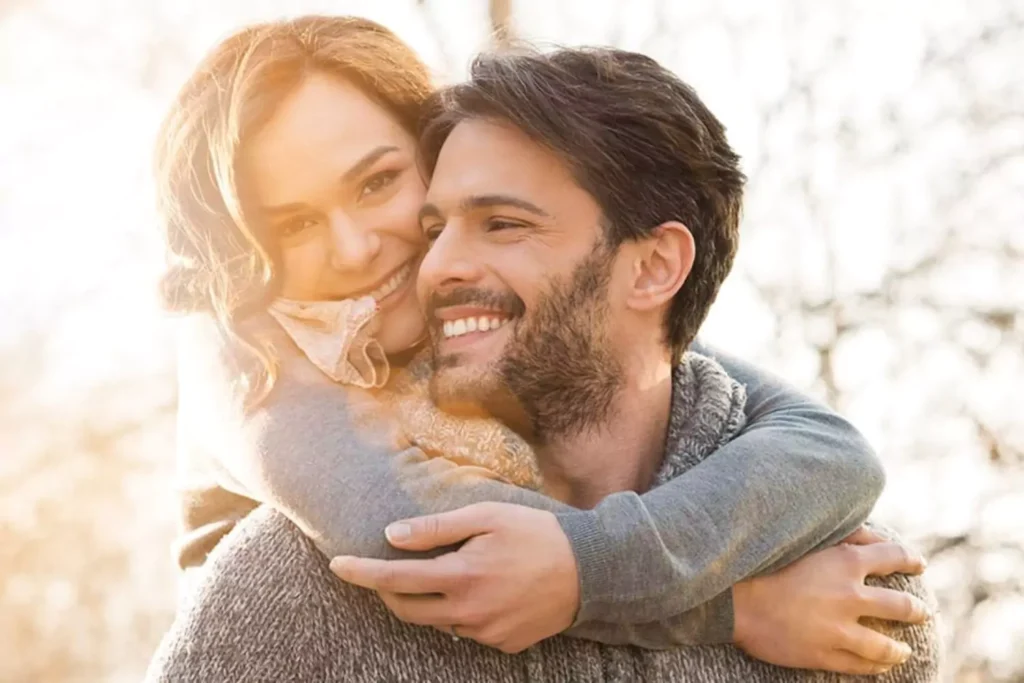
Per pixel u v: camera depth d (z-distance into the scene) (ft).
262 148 6.44
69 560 18.15
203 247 6.57
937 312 14.60
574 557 5.30
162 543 18.35
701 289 6.64
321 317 6.33
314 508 5.55
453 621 5.21
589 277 6.23
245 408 6.05
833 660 5.92
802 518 5.90
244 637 5.51
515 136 6.19
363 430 5.84
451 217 6.25
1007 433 14.26
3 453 18.11
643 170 6.32
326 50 6.58
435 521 5.27
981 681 14.11
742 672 5.93
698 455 6.36
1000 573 14.20
